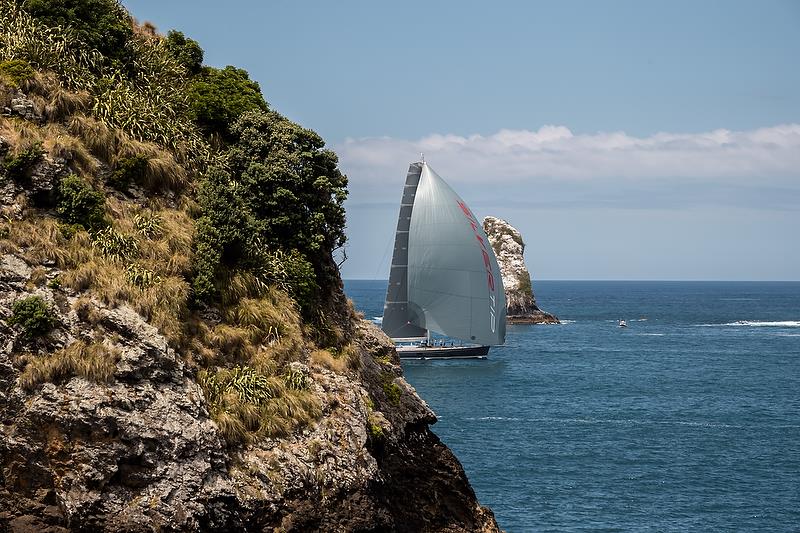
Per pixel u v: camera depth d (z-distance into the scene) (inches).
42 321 1314.0
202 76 2071.9
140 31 2094.0
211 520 1333.7
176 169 1710.1
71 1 1823.3
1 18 1702.8
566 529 2208.4
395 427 1779.0
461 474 1891.0
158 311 1443.2
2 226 1397.6
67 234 1459.2
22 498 1274.6
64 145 1531.7
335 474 1502.2
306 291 1766.7
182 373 1396.4
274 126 1904.5
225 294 1620.3
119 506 1277.1
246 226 1700.3
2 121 1507.1
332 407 1596.9
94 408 1280.8
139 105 1748.3
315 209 1891.0
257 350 1596.9
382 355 2015.3
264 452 1445.6
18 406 1275.8
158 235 1585.9
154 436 1310.3
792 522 2272.4
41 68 1648.6
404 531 1663.4
